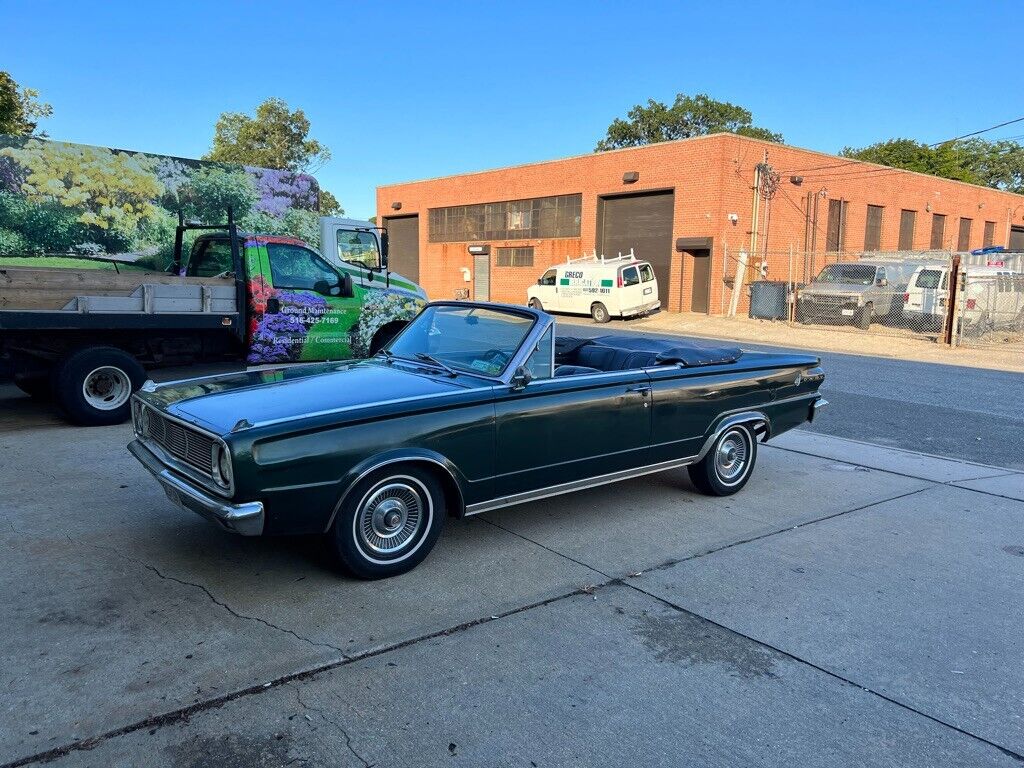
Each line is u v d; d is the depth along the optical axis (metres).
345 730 2.66
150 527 4.61
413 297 9.62
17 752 2.48
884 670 3.18
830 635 3.48
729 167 24.23
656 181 25.81
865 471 6.54
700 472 5.53
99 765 2.43
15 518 4.71
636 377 4.91
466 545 4.52
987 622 3.65
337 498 3.70
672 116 53.94
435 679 3.01
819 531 4.93
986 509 5.48
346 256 10.98
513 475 4.35
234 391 4.25
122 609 3.53
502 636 3.39
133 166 15.20
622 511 5.26
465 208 33.41
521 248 31.06
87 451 6.37
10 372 7.12
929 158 50.50
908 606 3.81
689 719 2.79
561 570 4.17
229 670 3.02
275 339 8.41
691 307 25.73
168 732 2.62
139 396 4.52
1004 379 12.59
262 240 8.34
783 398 5.84
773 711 2.86
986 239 39.34
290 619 3.48
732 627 3.54
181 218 9.44
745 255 23.77
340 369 4.82
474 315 4.89
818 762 2.56
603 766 2.51
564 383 4.54
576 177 28.41
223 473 3.51
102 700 2.79
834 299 21.36
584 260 25.66
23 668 2.98
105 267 15.06
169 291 7.53
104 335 7.51
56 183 14.57
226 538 4.47
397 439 3.85
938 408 9.73
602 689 2.98
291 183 17.08
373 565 3.90
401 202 36.47
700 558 4.41
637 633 3.46
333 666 3.08
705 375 5.30
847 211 29.45
